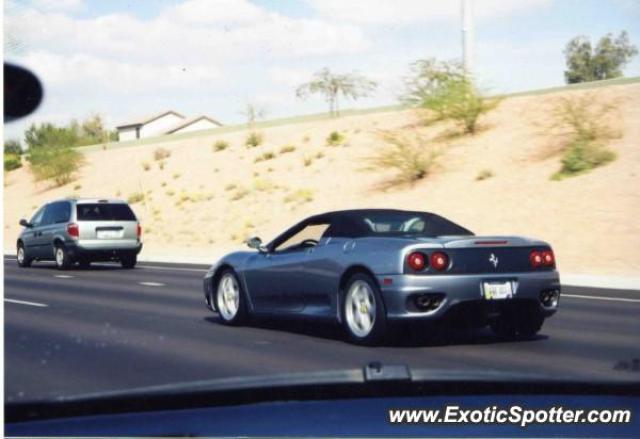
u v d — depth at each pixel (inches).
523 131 1695.4
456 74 1823.3
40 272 1109.1
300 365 416.5
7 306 701.9
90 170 2672.2
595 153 1441.9
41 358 446.6
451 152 1721.2
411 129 1950.1
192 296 786.8
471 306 454.0
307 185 1897.1
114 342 501.7
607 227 1199.6
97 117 2920.8
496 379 362.9
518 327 506.9
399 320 452.1
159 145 2701.8
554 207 1332.4
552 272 476.1
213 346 483.2
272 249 541.3
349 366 411.8
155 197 2242.9
